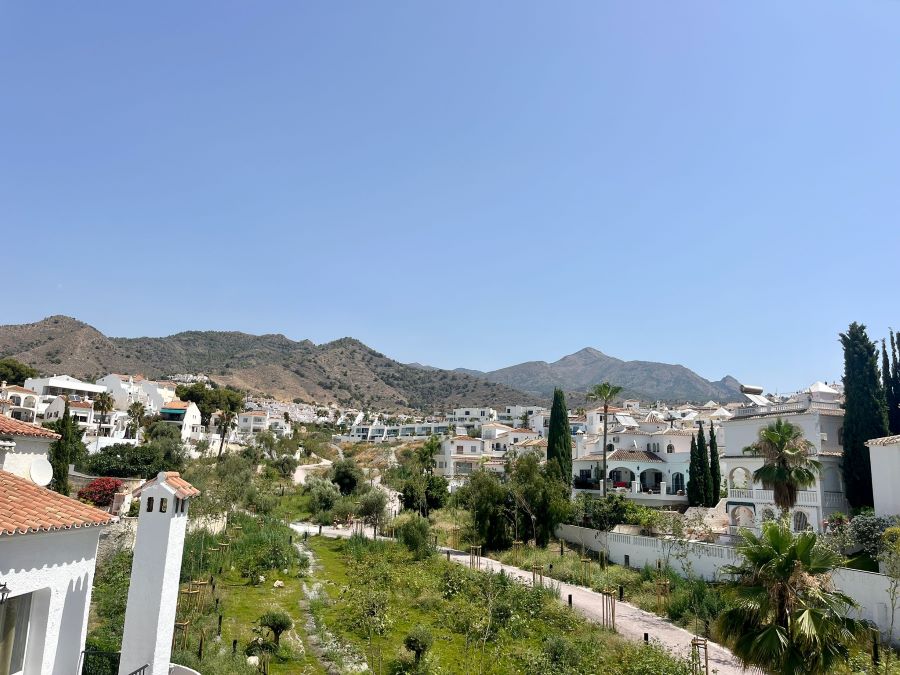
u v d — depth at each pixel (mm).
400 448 131375
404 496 70375
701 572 38875
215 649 23094
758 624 17406
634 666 23609
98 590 27938
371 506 61906
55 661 14562
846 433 42875
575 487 70875
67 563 14906
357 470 86562
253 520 51594
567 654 24812
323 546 52156
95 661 15992
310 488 81688
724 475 66688
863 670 21609
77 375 184875
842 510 42938
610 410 116625
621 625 31578
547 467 56062
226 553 39781
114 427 105375
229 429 132000
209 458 91562
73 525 14609
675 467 70438
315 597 33500
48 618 14289
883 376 45094
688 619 31875
